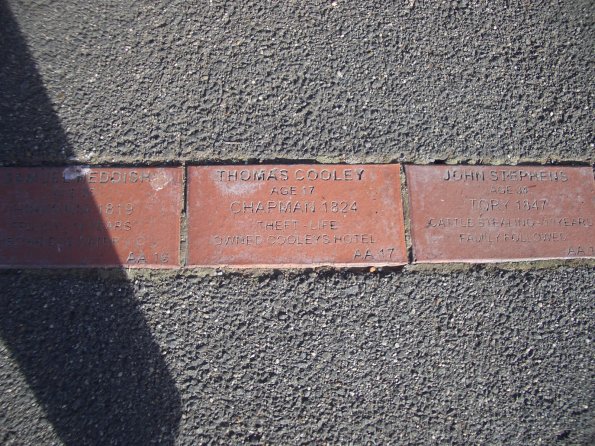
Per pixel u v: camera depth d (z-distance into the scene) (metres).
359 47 0.98
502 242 0.96
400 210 0.96
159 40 0.98
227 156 0.96
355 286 0.95
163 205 0.95
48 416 0.91
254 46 0.98
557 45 1.00
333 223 0.95
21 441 0.91
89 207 0.95
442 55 0.99
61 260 0.94
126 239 0.94
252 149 0.96
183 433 0.92
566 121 0.99
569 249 0.97
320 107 0.97
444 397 0.93
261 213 0.95
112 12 0.98
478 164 0.98
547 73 1.00
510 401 0.94
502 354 0.95
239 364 0.93
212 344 0.93
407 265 0.95
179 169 0.96
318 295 0.94
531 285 0.96
